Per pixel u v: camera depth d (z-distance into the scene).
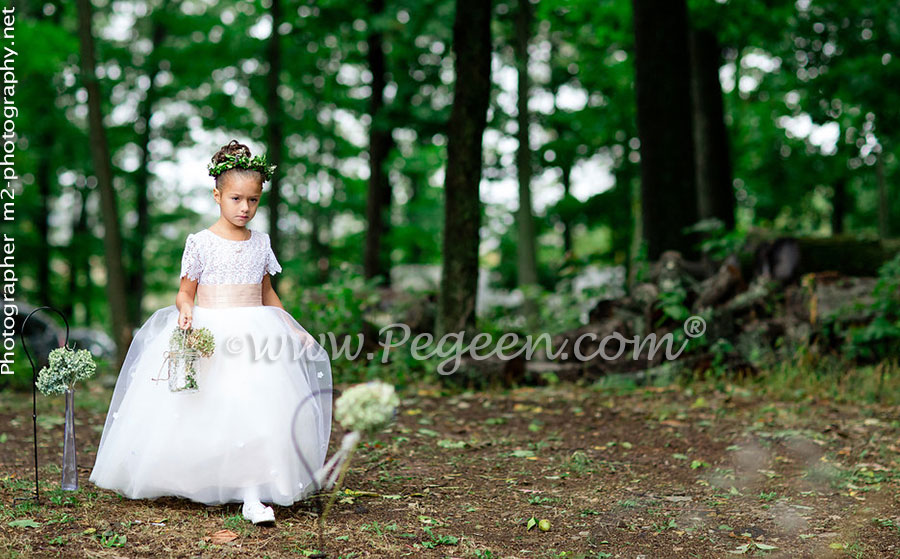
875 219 24.11
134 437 4.16
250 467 4.02
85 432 6.70
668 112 11.18
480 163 9.52
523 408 7.64
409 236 20.84
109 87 20.25
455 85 9.48
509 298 20.94
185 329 4.07
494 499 4.67
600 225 22.05
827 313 8.92
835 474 5.18
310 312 9.73
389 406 3.58
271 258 4.44
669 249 11.10
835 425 6.65
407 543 3.78
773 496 4.75
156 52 19.39
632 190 20.83
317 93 20.20
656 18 11.25
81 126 21.61
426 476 5.19
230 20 20.41
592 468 5.47
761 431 6.53
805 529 4.13
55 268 24.89
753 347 9.01
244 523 3.93
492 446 6.18
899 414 7.11
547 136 22.06
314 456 4.25
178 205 25.94
